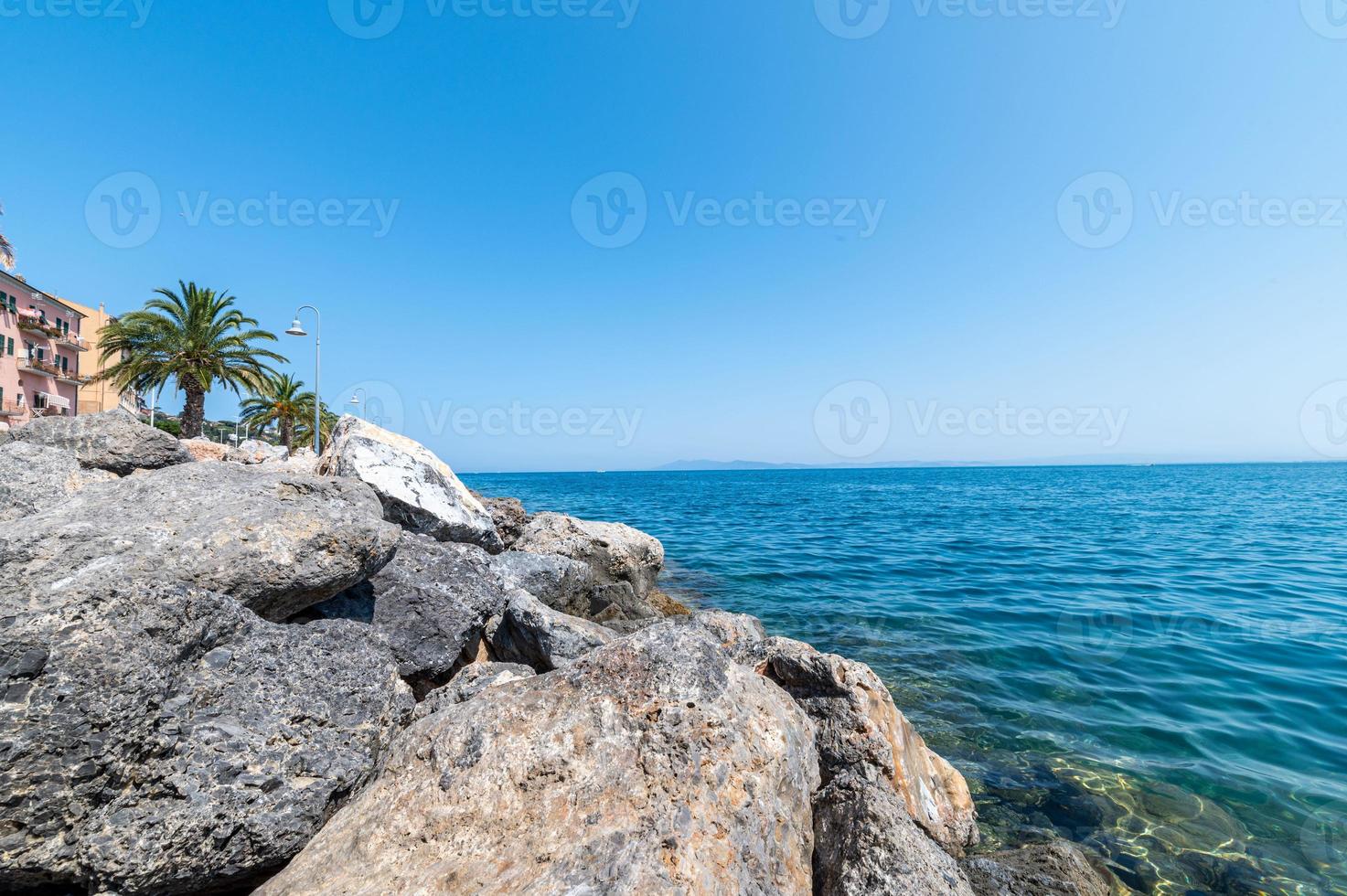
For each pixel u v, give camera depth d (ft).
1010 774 25.05
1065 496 186.80
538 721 14.79
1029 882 17.22
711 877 11.82
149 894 12.00
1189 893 18.47
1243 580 59.98
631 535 54.13
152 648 12.76
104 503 17.47
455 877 11.64
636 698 15.17
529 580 37.14
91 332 179.63
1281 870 19.39
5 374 137.90
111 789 11.93
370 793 14.21
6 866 10.85
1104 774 24.97
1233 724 29.07
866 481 369.50
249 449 103.45
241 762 13.48
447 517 30.27
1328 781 24.25
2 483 19.95
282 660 15.47
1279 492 192.65
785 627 46.24
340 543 17.53
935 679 35.17
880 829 14.62
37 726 11.10
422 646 22.75
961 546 86.48
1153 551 78.13
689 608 52.75
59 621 11.75
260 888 12.30
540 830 12.55
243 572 15.74
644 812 12.80
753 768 14.60
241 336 107.14
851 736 20.20
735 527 114.83
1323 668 35.81
